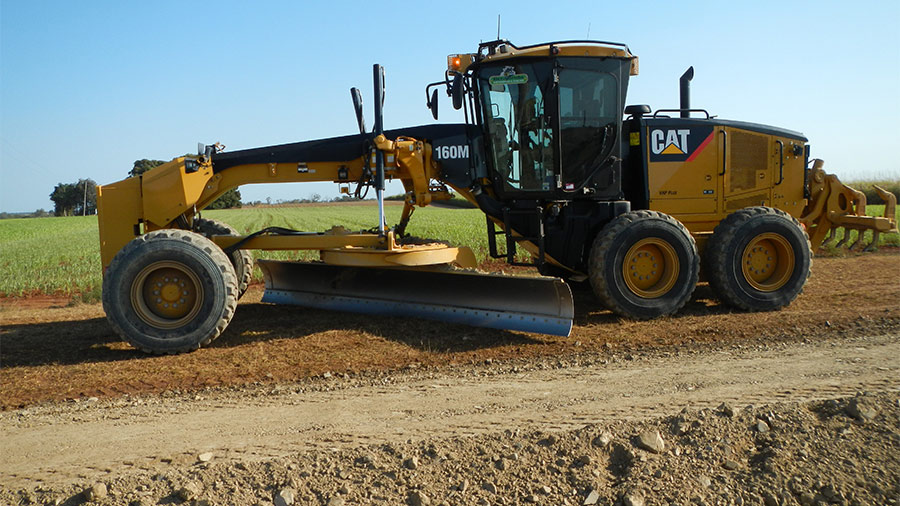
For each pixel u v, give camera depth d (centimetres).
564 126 703
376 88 661
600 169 721
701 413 381
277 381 517
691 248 707
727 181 791
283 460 346
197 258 610
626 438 357
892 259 1172
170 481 327
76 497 315
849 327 638
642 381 484
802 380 470
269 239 690
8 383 523
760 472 320
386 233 662
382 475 329
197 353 609
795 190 824
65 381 527
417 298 729
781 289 738
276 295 836
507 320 656
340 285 785
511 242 734
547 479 322
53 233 4225
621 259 690
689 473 322
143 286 616
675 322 688
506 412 420
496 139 704
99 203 672
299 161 708
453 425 398
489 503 305
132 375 542
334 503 303
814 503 298
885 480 309
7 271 1483
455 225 2378
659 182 769
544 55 679
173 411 447
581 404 432
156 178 669
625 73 708
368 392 478
